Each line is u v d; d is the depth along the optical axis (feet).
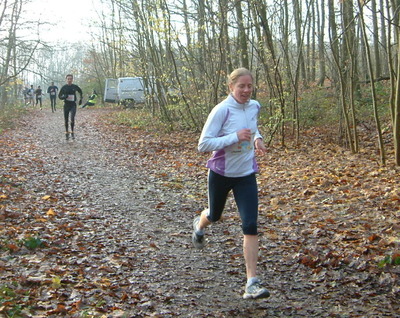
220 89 56.65
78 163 36.45
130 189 28.27
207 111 55.52
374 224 19.63
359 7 31.60
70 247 17.31
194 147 46.14
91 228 20.02
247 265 12.99
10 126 61.36
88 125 67.46
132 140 51.67
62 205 23.61
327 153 39.19
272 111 51.60
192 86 57.06
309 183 28.19
